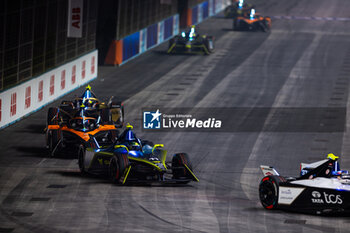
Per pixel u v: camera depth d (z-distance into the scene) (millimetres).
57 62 117250
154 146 65312
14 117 97875
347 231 48625
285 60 162875
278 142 88500
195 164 75812
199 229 49250
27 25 103125
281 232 48469
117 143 66125
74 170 71625
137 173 65562
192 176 64562
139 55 169750
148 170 64062
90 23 134750
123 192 61406
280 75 143500
